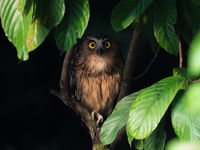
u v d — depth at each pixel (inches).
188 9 123.8
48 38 462.9
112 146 177.2
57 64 497.7
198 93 84.5
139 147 151.1
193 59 71.7
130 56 190.2
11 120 495.2
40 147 496.7
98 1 396.2
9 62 476.1
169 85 98.7
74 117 503.5
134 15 108.6
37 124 501.0
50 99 506.6
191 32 130.0
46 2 104.3
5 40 466.3
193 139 88.0
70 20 108.4
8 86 486.9
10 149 486.9
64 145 495.8
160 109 96.3
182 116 91.1
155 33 115.2
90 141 499.5
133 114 98.8
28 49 108.9
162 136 122.9
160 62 409.7
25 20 100.2
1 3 100.7
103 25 396.8
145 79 423.8
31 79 493.4
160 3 113.6
